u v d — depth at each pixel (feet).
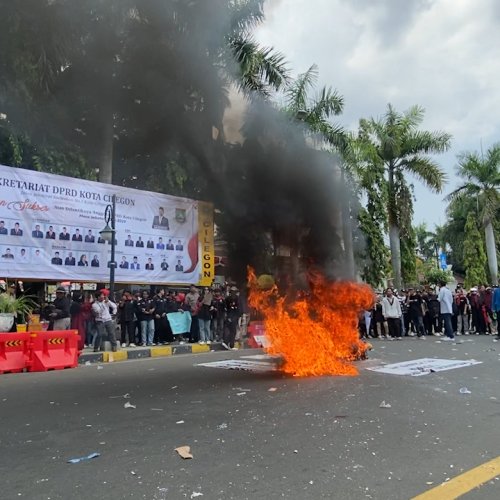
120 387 23.57
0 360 29.86
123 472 11.86
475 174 88.94
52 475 11.74
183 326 44.91
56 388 23.56
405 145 72.90
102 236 41.09
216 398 20.43
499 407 18.35
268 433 15.06
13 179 39.42
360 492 10.49
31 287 46.03
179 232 50.14
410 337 51.60
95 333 39.06
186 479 11.34
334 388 22.13
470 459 12.59
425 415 17.13
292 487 10.79
